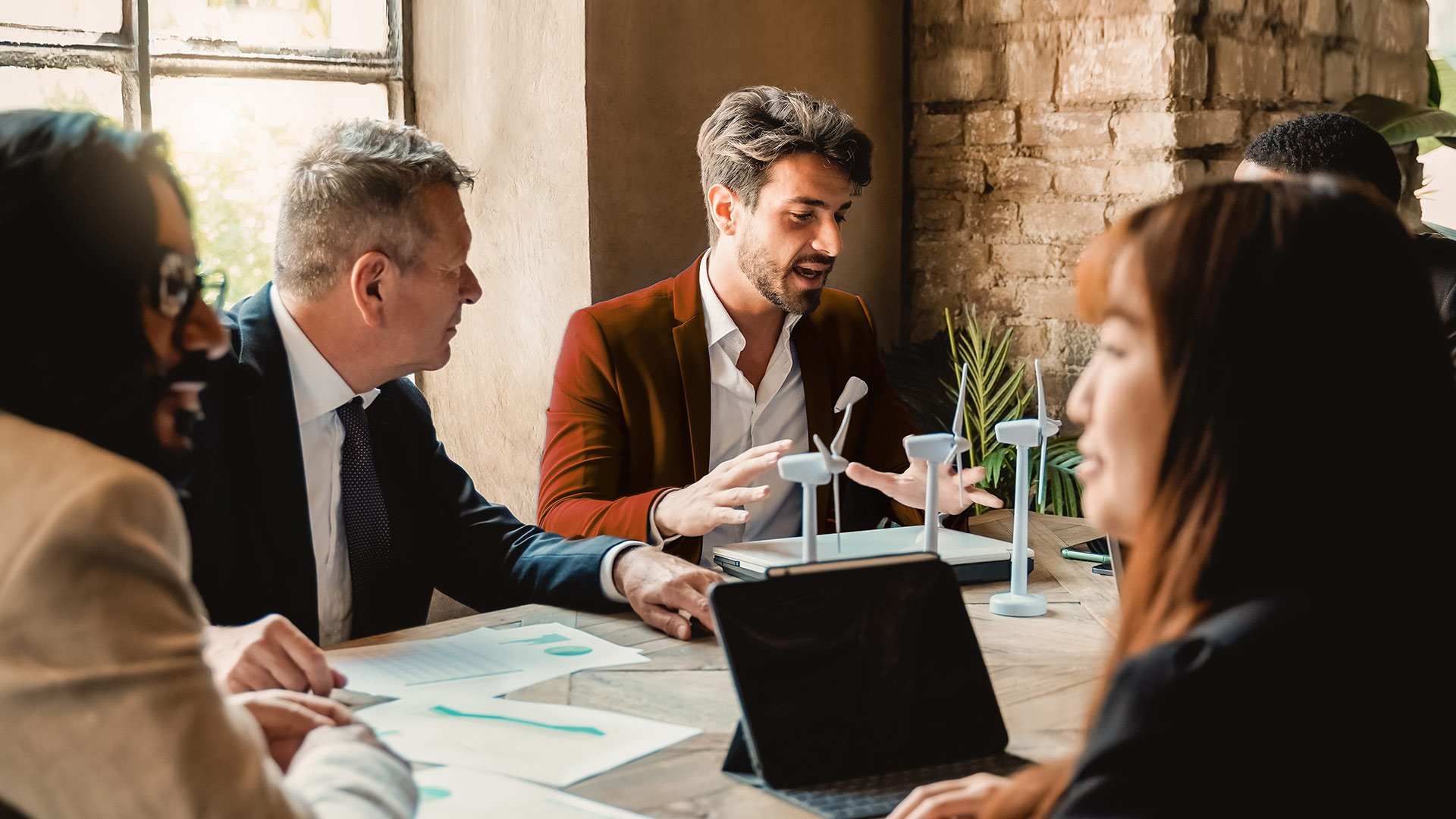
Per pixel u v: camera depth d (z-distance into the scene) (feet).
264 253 8.38
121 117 7.55
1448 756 2.03
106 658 2.12
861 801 2.98
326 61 8.49
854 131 6.63
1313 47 10.43
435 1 8.74
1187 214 2.23
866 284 10.26
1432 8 13.89
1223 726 2.01
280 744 2.97
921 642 3.32
